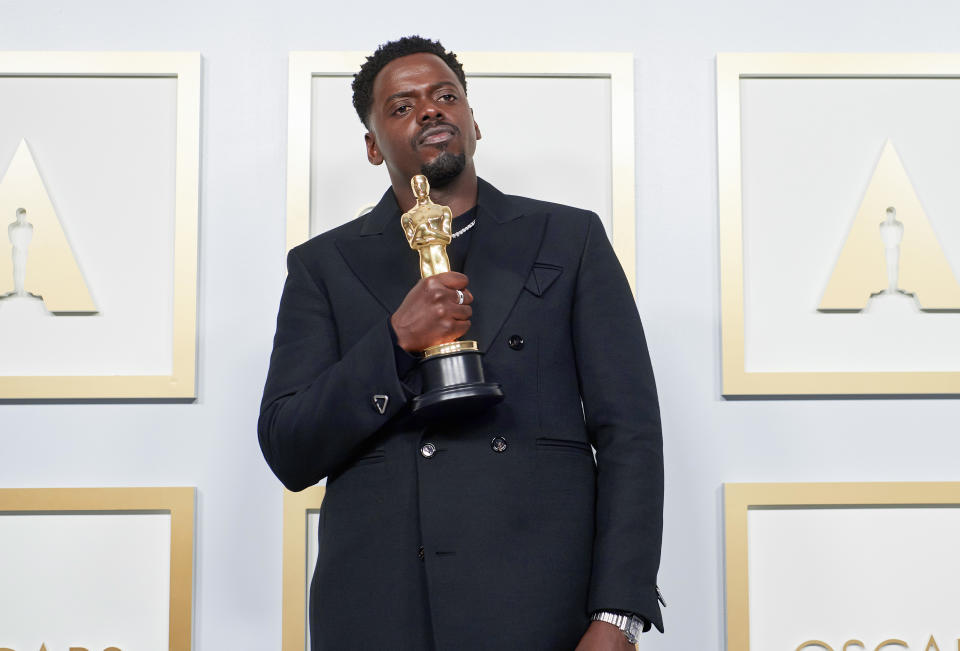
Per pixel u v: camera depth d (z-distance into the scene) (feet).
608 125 9.14
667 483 8.81
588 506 5.60
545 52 9.18
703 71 9.25
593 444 5.94
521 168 9.11
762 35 9.27
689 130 9.20
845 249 9.02
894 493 8.73
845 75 9.18
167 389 8.75
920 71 9.15
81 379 8.75
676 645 8.66
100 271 8.96
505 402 5.59
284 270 8.98
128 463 8.76
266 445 5.88
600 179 9.11
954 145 9.16
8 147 9.04
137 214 9.02
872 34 9.29
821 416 8.88
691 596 8.70
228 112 9.14
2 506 8.59
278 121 9.14
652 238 9.07
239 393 8.86
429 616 5.31
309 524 8.73
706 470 8.82
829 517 8.77
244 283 8.96
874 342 8.98
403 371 5.55
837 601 8.70
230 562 8.68
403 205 6.51
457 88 6.44
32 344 8.88
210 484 8.76
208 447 8.79
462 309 5.44
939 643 8.66
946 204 9.12
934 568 8.73
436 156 6.13
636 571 5.31
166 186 9.05
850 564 8.73
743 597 8.59
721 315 8.90
